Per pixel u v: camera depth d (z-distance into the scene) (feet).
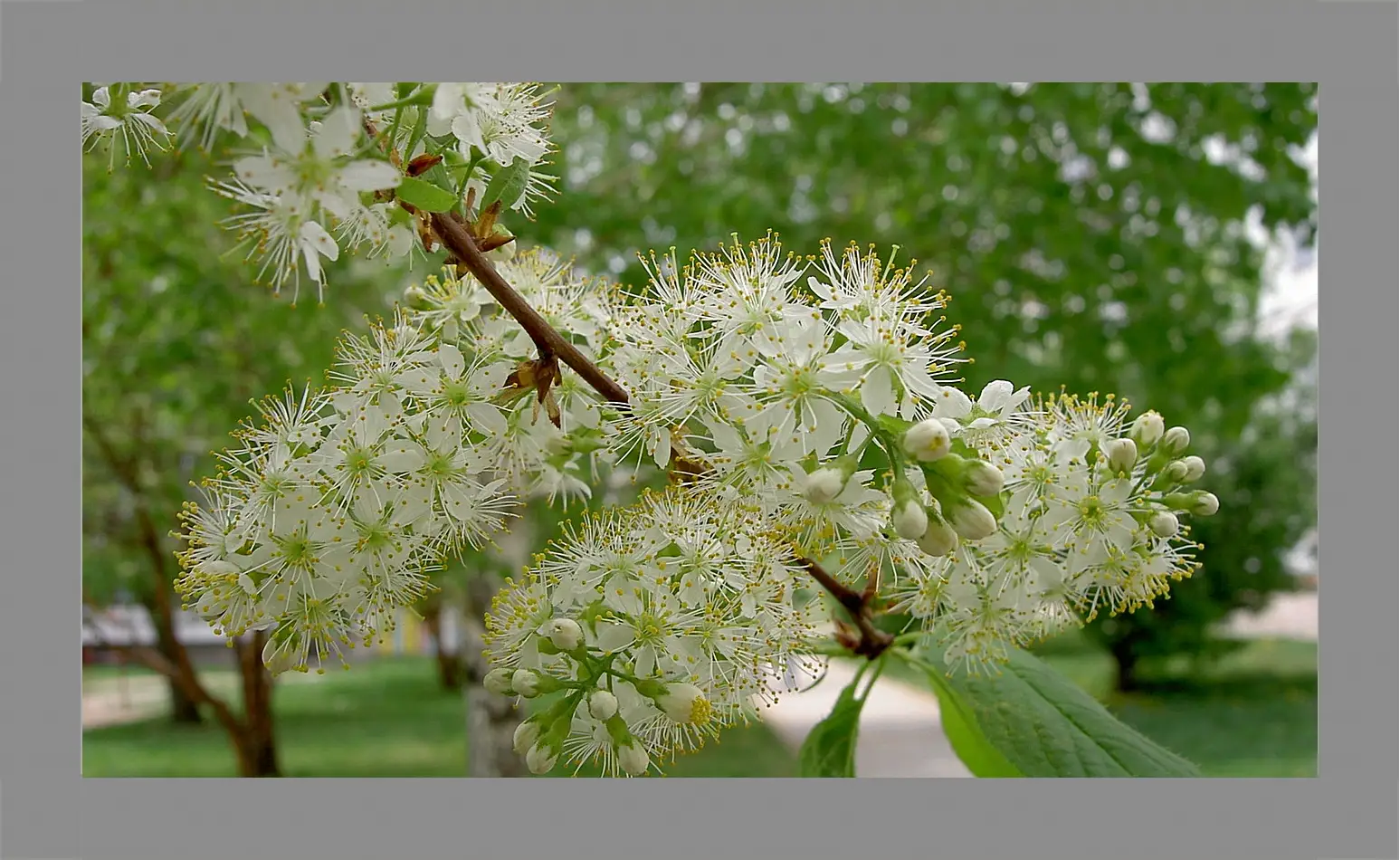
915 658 0.94
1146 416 0.87
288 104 0.76
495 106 0.84
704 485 0.84
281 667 0.84
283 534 0.84
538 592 0.85
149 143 0.87
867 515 0.82
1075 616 0.88
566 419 0.89
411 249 0.84
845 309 0.83
